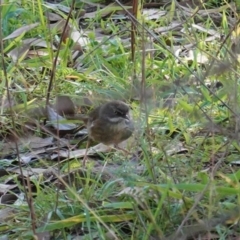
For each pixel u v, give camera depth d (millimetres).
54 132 8844
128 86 9352
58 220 6816
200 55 10234
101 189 7090
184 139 8438
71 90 9742
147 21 11328
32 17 11766
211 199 6305
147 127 7082
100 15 12148
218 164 6590
